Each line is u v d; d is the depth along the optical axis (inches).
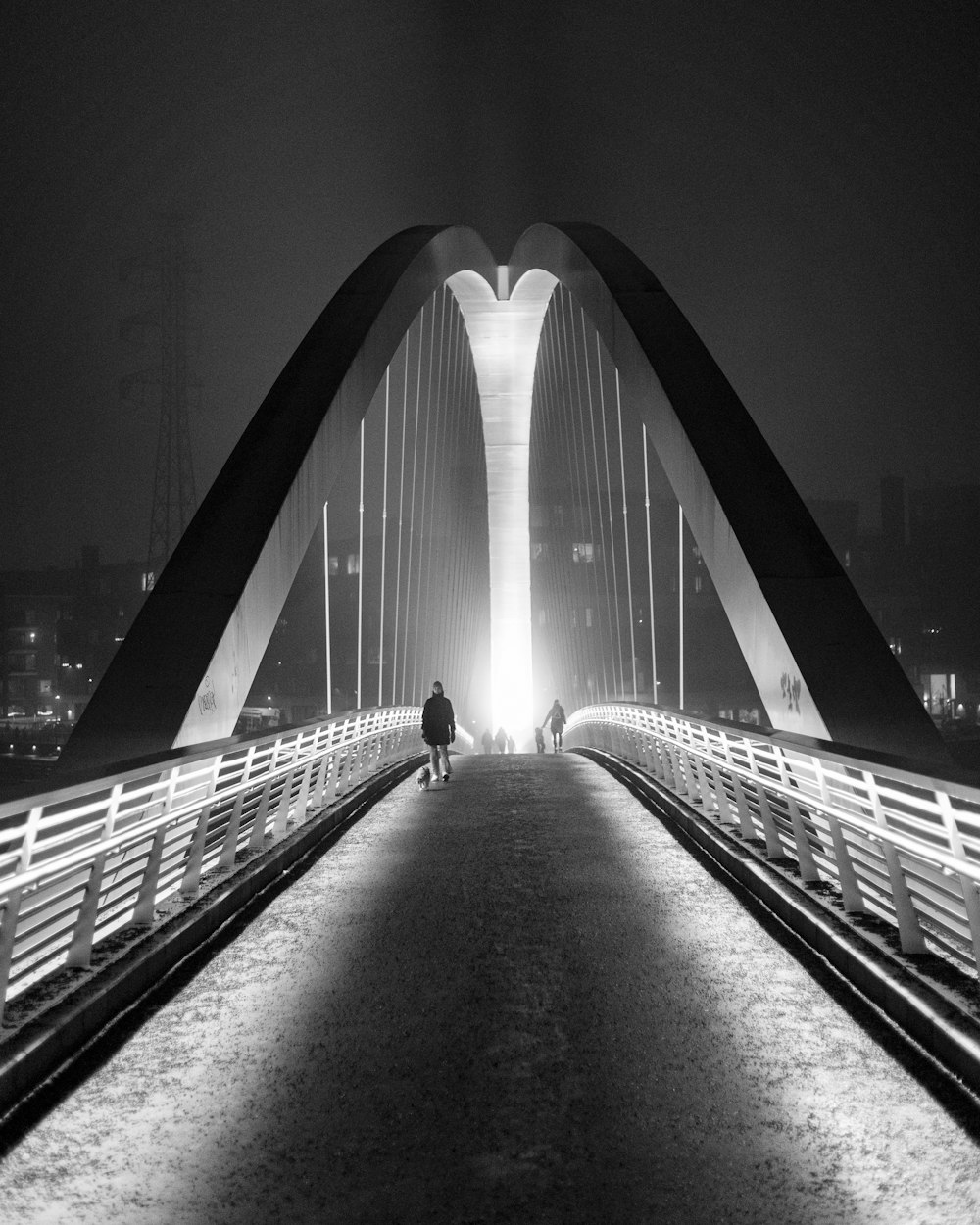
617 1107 184.2
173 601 516.1
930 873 243.0
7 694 3449.8
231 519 578.9
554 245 1152.2
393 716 947.3
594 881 369.1
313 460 658.8
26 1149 173.8
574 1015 230.8
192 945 289.6
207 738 471.5
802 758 368.5
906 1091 189.6
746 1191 156.0
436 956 279.3
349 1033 222.5
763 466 614.5
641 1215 149.6
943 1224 147.6
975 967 233.6
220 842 400.8
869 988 237.9
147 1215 153.1
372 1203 154.3
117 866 271.7
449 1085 195.0
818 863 329.1
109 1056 211.5
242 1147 172.9
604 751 1080.8
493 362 1729.8
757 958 271.1
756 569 530.9
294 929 309.1
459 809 566.9
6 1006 218.8
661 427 717.3
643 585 2839.6
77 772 239.9
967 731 2566.4
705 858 410.6
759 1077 196.1
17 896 208.8
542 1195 155.4
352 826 514.3
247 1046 216.2
